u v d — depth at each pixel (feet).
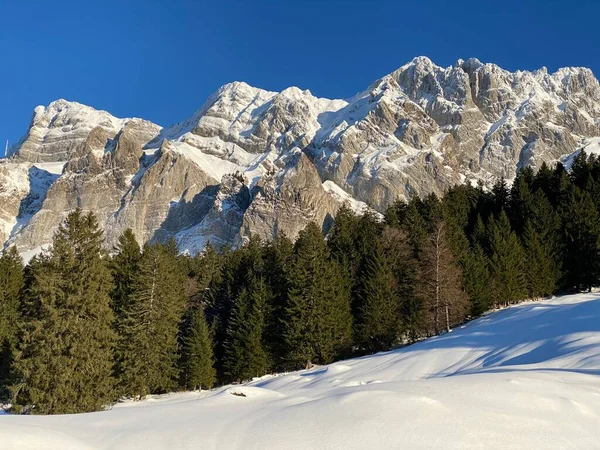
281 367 137.90
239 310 135.23
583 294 146.92
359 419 25.22
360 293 144.46
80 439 23.58
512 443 23.16
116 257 137.90
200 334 126.62
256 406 32.48
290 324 129.18
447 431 23.89
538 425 25.70
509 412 27.40
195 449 22.20
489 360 77.82
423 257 147.54
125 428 26.63
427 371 81.00
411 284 146.51
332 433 23.57
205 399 39.11
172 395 118.62
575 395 32.37
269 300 140.36
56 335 79.36
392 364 88.69
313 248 140.05
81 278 82.69
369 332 133.39
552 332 79.56
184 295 151.12
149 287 116.47
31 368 77.30
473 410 27.20
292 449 21.90
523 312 111.96
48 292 80.07
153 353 112.88
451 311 134.72
